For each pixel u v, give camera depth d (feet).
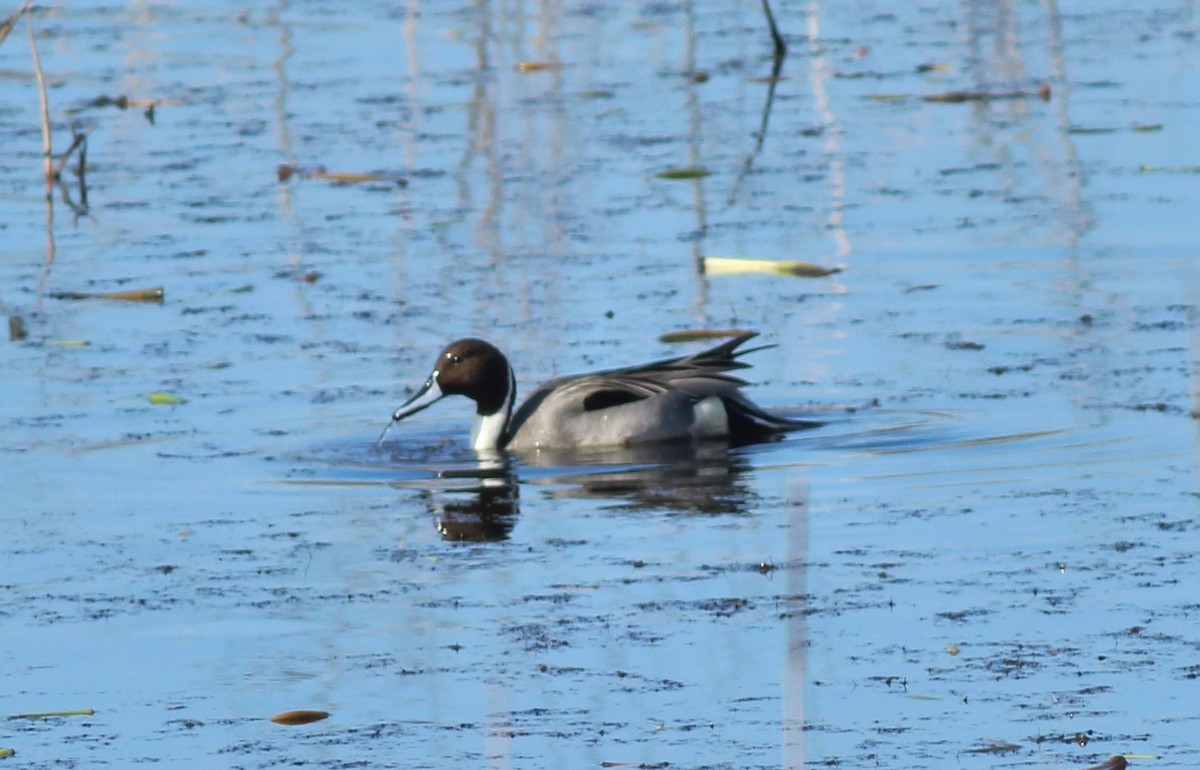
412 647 33.78
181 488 44.88
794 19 111.04
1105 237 66.28
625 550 39.37
